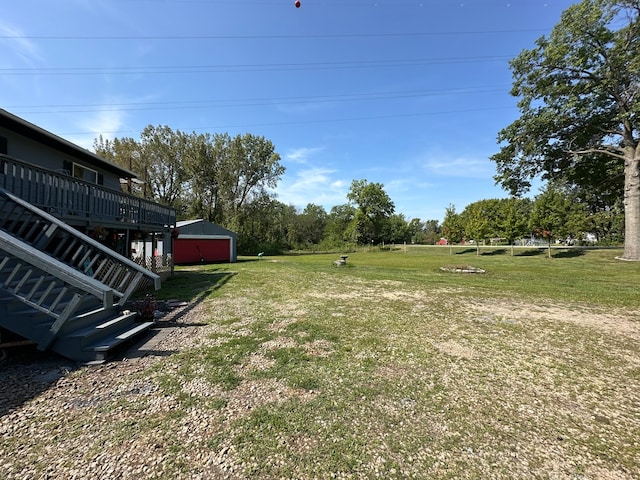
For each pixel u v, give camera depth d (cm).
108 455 200
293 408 260
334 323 532
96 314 437
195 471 186
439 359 374
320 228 5612
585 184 1955
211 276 1233
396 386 303
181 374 326
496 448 210
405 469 189
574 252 2234
